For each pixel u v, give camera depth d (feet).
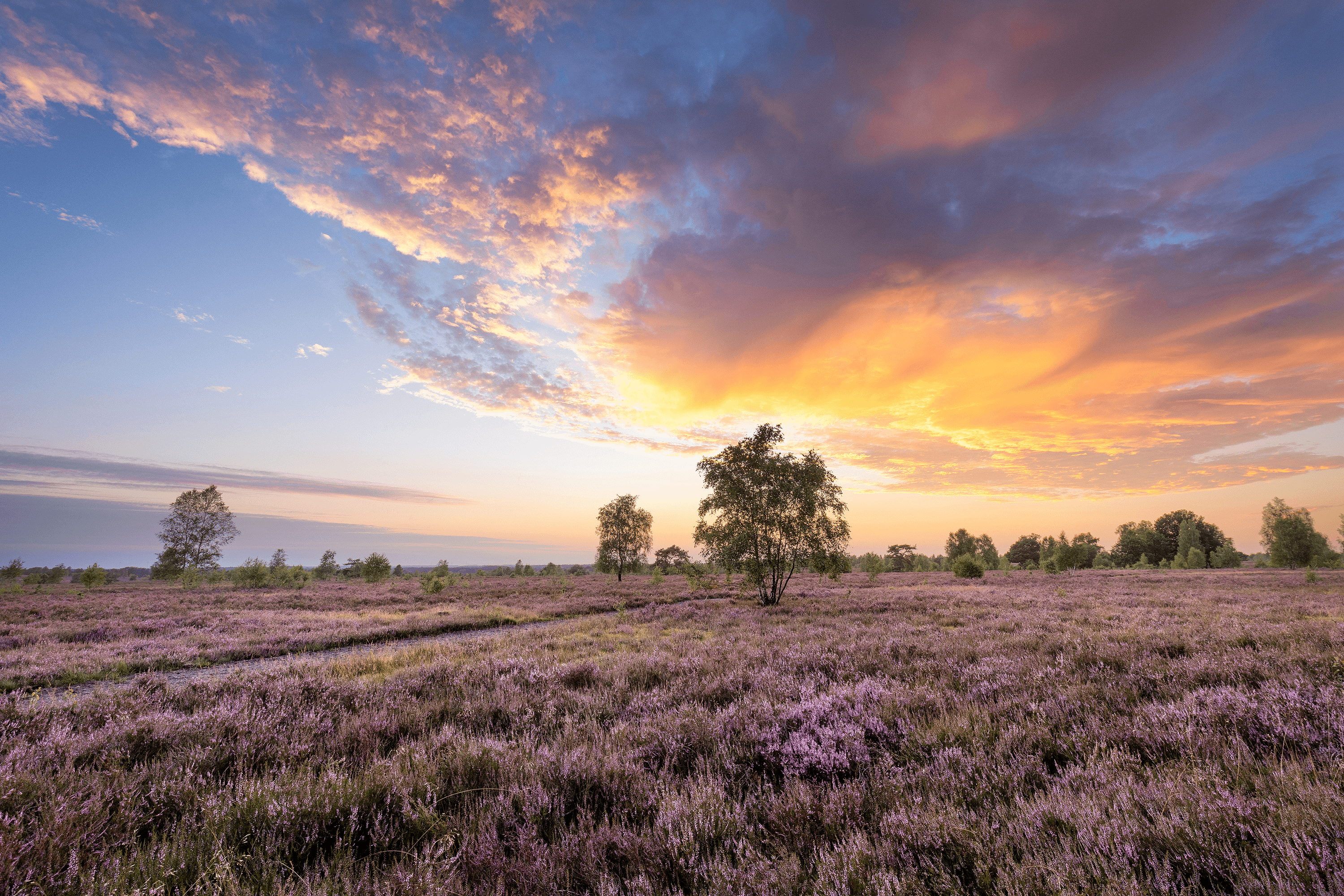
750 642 37.11
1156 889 7.84
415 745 15.90
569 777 13.28
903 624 44.80
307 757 15.44
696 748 15.83
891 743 15.83
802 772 13.61
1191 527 284.20
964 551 299.38
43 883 8.84
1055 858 8.65
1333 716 14.35
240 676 26.66
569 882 9.18
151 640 46.01
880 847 9.42
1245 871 7.84
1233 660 23.25
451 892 8.66
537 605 83.92
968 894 8.30
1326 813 9.05
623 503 185.47
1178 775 11.60
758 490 74.23
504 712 20.33
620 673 26.63
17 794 11.81
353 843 10.61
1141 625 39.88
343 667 31.09
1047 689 20.27
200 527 174.09
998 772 12.89
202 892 8.65
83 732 17.70
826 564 74.28
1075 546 166.91
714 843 10.42
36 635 47.60
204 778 13.57
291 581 151.12
